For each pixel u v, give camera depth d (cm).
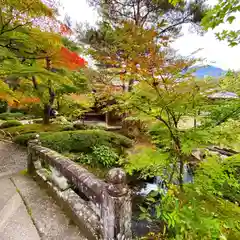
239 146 153
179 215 132
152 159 186
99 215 159
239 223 120
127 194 142
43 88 530
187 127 179
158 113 173
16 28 314
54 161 233
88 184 171
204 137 151
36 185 267
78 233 168
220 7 152
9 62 353
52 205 214
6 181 282
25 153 489
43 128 717
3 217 191
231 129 157
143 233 242
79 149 529
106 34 442
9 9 302
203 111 167
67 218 190
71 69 480
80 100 557
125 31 167
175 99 154
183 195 146
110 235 139
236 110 154
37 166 297
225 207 130
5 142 586
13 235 165
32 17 343
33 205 213
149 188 379
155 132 205
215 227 115
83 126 787
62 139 527
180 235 136
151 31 162
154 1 541
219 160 178
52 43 362
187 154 174
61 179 222
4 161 423
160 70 156
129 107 182
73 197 204
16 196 235
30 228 174
